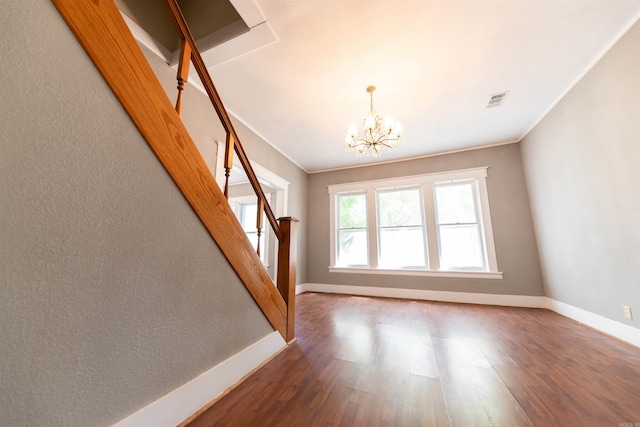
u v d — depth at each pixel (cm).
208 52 201
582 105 231
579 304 255
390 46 198
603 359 167
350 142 251
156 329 100
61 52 72
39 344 68
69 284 74
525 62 215
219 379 128
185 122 228
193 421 109
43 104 68
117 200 86
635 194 183
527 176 344
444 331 228
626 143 187
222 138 271
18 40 64
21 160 64
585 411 114
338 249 456
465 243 377
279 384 139
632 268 191
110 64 83
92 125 79
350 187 460
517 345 194
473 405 120
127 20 184
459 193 393
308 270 464
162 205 103
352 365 161
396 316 280
